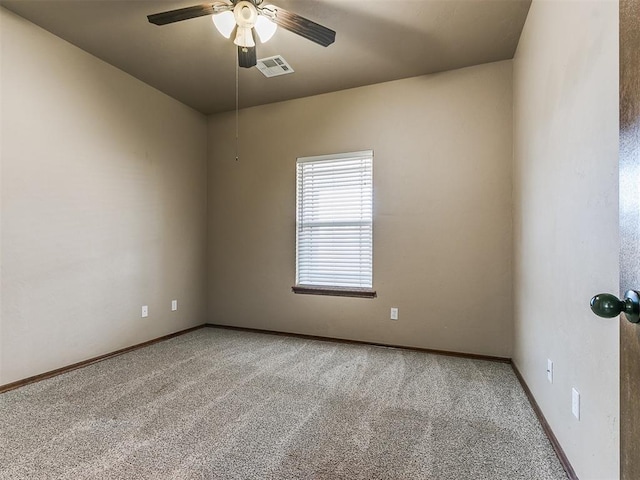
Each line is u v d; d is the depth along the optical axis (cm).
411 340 322
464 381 249
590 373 128
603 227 118
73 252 273
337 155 352
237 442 172
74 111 273
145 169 338
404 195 325
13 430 181
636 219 60
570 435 148
